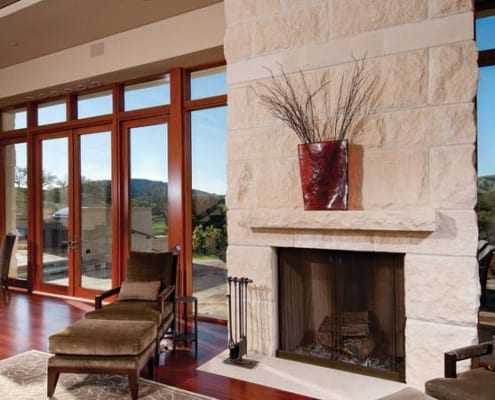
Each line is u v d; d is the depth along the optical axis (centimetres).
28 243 602
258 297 337
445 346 265
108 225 528
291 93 324
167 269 398
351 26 302
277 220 318
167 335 389
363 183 296
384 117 290
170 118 468
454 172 266
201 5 402
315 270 324
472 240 259
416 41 279
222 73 445
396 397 194
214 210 450
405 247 278
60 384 290
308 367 311
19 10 403
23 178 618
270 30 334
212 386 284
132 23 436
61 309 496
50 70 521
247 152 343
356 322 306
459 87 266
